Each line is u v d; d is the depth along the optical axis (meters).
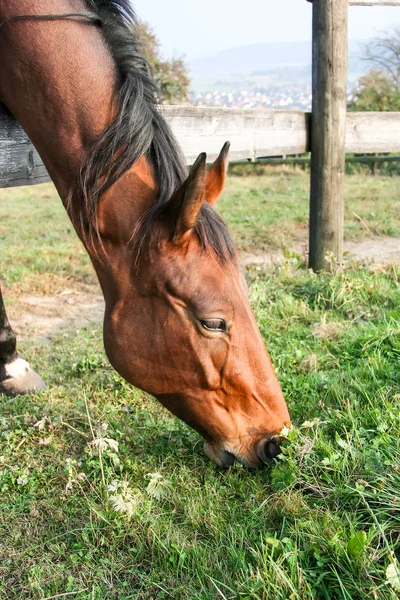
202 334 1.99
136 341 2.04
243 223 7.94
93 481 2.35
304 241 7.02
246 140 4.47
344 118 4.78
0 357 3.16
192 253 1.97
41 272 5.71
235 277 2.04
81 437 2.70
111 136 2.01
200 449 2.53
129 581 1.91
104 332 2.12
